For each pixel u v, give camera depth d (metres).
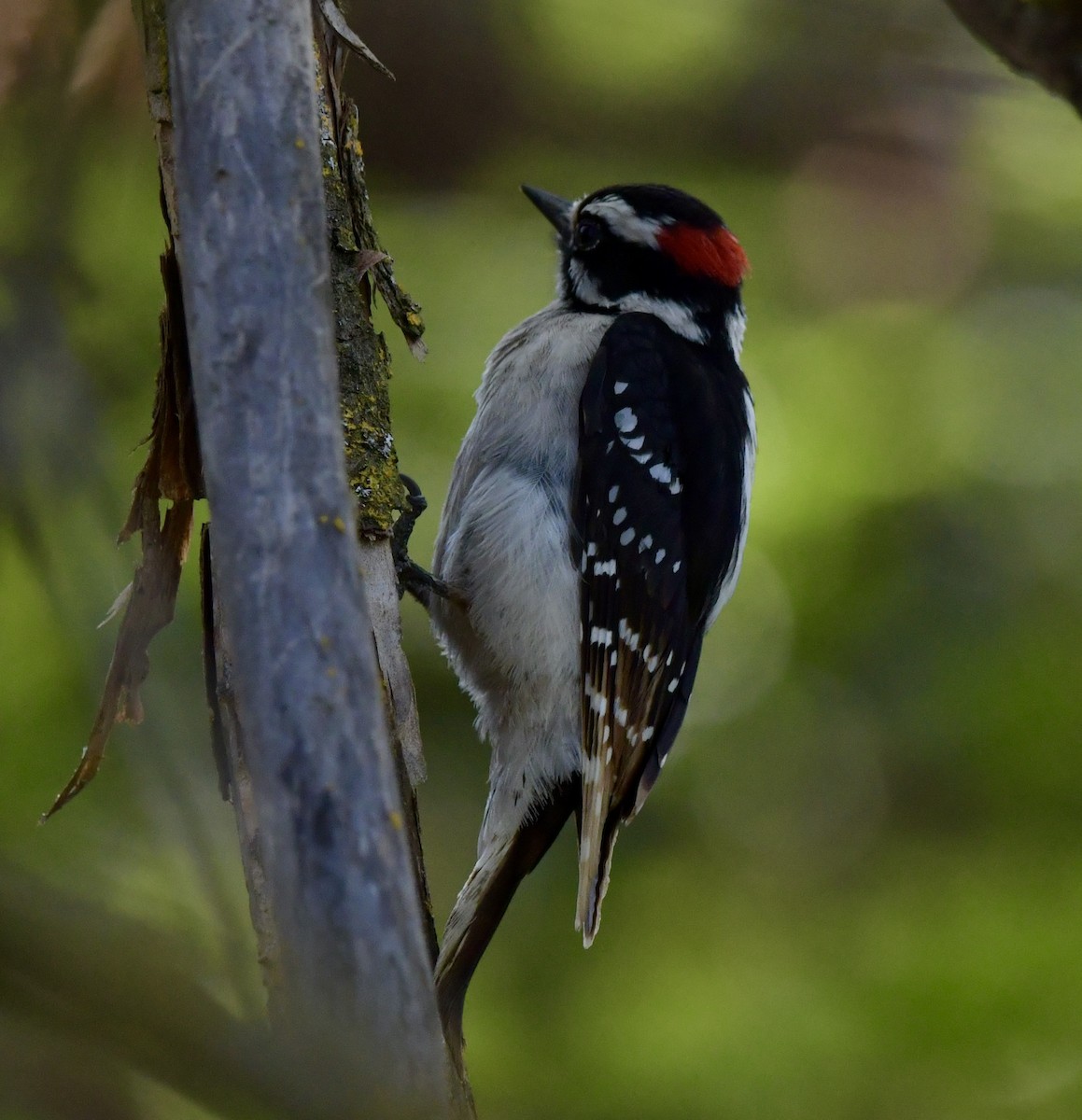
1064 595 12.44
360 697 4.40
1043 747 12.17
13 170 6.35
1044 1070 10.72
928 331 13.35
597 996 11.52
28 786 9.39
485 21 13.02
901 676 12.35
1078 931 11.52
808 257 13.58
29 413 4.96
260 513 4.51
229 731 5.97
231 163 4.90
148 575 6.52
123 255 9.89
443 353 12.38
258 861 5.80
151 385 9.56
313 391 4.69
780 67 13.52
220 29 5.02
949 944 11.55
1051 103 13.42
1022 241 13.80
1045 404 13.12
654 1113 10.72
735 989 11.47
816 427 12.76
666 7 13.13
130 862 7.96
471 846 11.78
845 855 12.32
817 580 12.32
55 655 9.45
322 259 4.88
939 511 12.54
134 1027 3.26
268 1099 3.36
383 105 13.16
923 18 13.51
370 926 4.17
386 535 6.83
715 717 12.51
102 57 6.50
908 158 13.62
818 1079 10.74
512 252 13.15
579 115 13.55
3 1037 6.29
